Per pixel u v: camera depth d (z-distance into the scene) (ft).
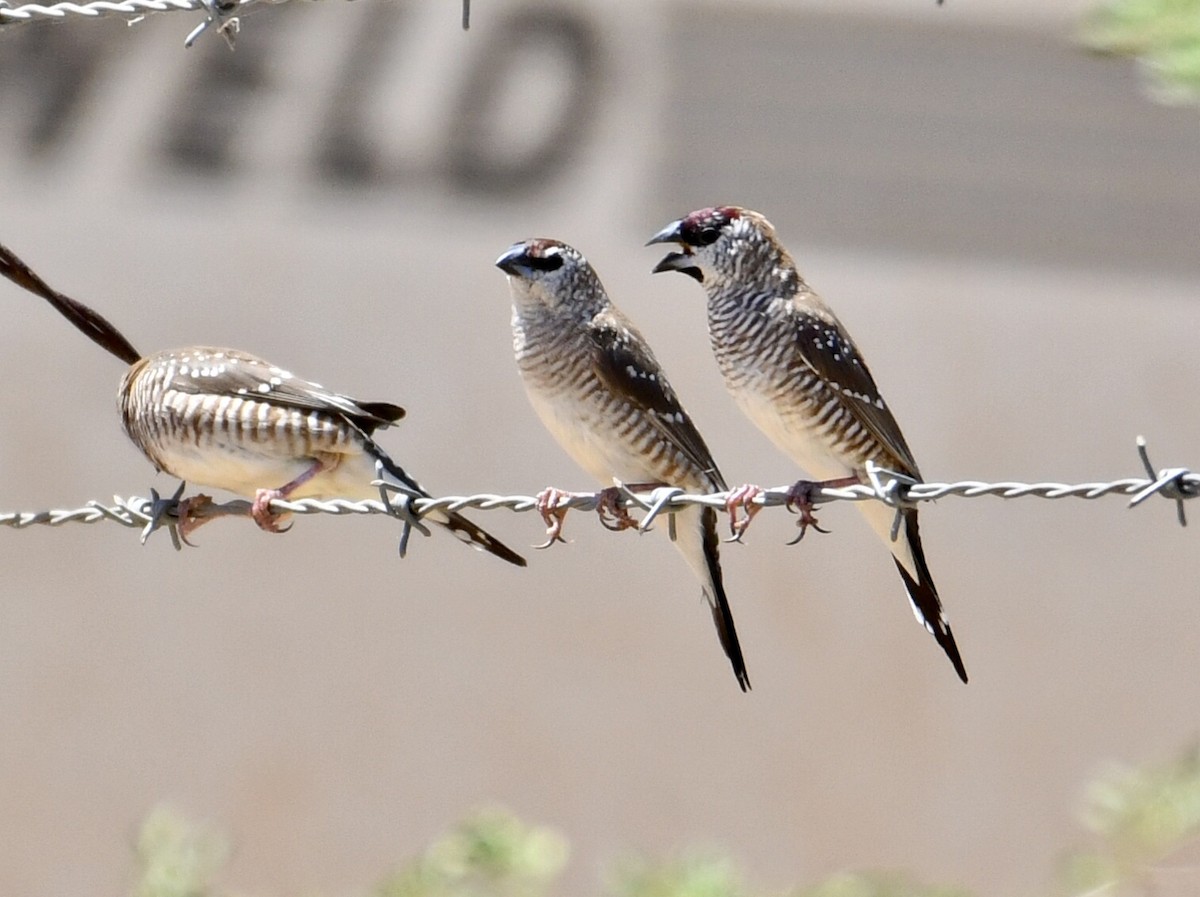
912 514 26.48
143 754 48.39
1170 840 36.94
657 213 48.26
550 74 49.78
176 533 24.91
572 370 27.37
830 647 47.55
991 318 47.60
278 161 49.24
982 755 47.34
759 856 47.14
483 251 48.06
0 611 48.47
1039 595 47.60
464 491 47.24
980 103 48.65
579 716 47.78
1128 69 48.32
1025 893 46.78
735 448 46.57
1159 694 47.24
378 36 50.75
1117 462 47.24
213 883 44.68
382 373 47.62
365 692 48.21
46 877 48.06
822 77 49.01
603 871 46.93
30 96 49.88
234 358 26.03
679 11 49.57
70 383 47.98
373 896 38.86
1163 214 47.88
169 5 24.34
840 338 27.07
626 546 48.01
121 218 48.55
